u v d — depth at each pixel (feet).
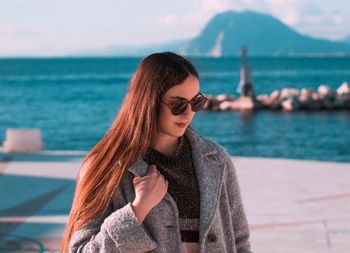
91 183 7.68
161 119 7.68
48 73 475.72
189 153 8.03
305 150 99.14
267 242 24.00
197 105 7.64
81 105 188.65
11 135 54.24
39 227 27.30
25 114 162.40
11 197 34.37
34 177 40.63
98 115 156.66
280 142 107.86
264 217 28.04
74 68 596.70
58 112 166.61
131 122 7.64
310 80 320.91
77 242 7.68
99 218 7.69
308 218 27.76
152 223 7.63
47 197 34.19
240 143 107.76
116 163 7.66
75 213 7.75
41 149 54.85
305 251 22.76
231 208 8.44
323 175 38.75
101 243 7.38
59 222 28.22
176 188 7.84
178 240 7.68
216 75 383.86
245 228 8.61
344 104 154.92
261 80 318.04
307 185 35.55
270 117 142.61
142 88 7.59
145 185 7.41
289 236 24.77
